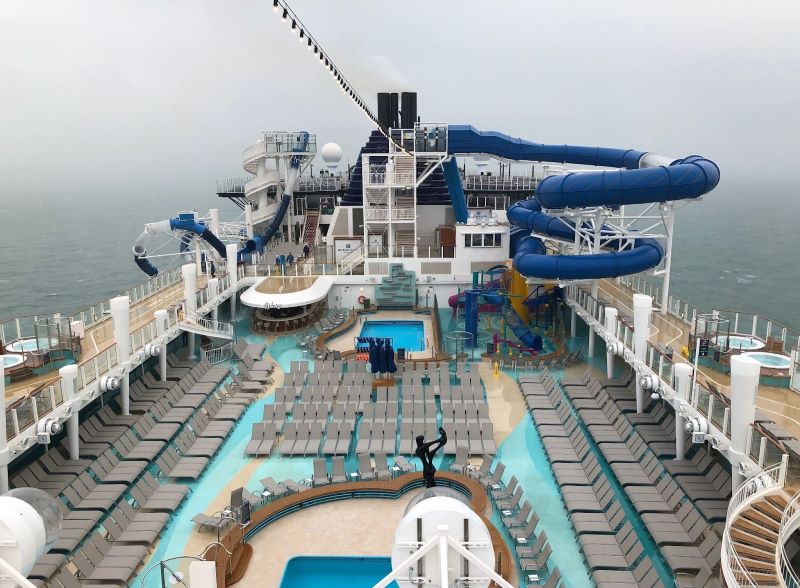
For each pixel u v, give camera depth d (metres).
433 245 51.81
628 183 28.80
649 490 19.97
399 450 23.70
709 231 146.38
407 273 45.41
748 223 165.38
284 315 42.06
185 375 31.17
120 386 26.44
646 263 31.50
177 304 35.56
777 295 80.88
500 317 43.97
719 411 19.02
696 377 22.83
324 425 26.09
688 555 16.56
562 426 25.41
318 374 30.30
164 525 19.31
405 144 44.84
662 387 23.12
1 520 9.96
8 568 9.44
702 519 17.52
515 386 30.97
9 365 24.80
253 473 22.95
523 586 16.44
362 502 21.00
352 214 52.19
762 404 20.66
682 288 84.25
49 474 21.42
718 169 30.12
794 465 15.42
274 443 24.92
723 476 19.92
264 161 53.97
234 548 17.94
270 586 16.80
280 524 19.72
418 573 9.70
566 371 33.09
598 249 32.31
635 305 25.78
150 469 23.17
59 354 25.95
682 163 31.44
